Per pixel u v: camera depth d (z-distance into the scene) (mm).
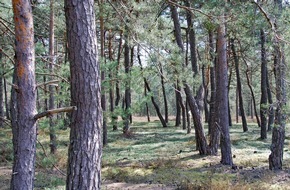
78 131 3908
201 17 8789
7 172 9156
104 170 9984
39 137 13539
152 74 9281
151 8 9117
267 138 17812
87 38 3932
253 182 8086
